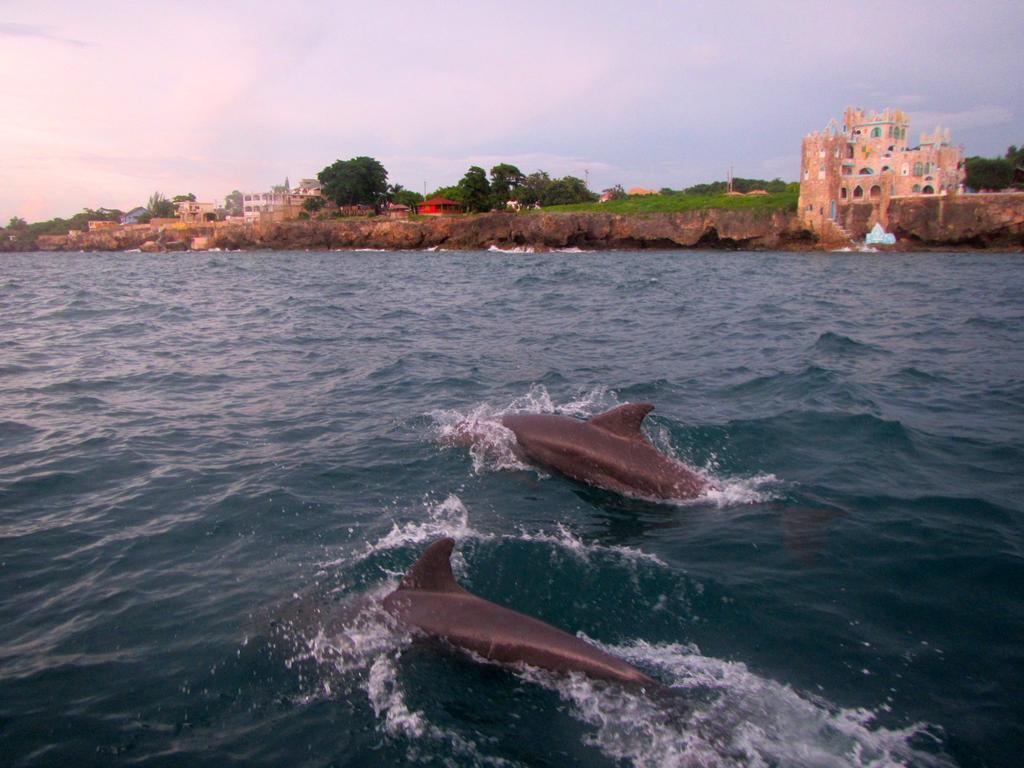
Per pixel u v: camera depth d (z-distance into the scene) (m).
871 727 4.64
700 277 43.34
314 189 169.12
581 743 4.56
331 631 5.72
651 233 95.62
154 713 4.89
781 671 5.21
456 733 4.68
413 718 4.82
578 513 7.98
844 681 5.09
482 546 7.15
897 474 8.90
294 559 6.91
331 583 6.46
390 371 15.09
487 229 104.06
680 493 8.34
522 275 45.38
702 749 4.47
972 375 14.22
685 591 6.30
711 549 7.08
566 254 87.69
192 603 6.18
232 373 15.05
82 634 5.75
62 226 193.00
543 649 5.26
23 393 13.27
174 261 79.75
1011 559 6.68
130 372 15.16
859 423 10.77
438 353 17.16
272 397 12.97
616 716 4.76
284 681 5.20
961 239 79.81
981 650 5.41
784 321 22.64
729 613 5.96
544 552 7.02
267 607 6.09
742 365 15.23
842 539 7.21
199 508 8.05
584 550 7.07
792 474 8.98
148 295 33.28
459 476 9.00
